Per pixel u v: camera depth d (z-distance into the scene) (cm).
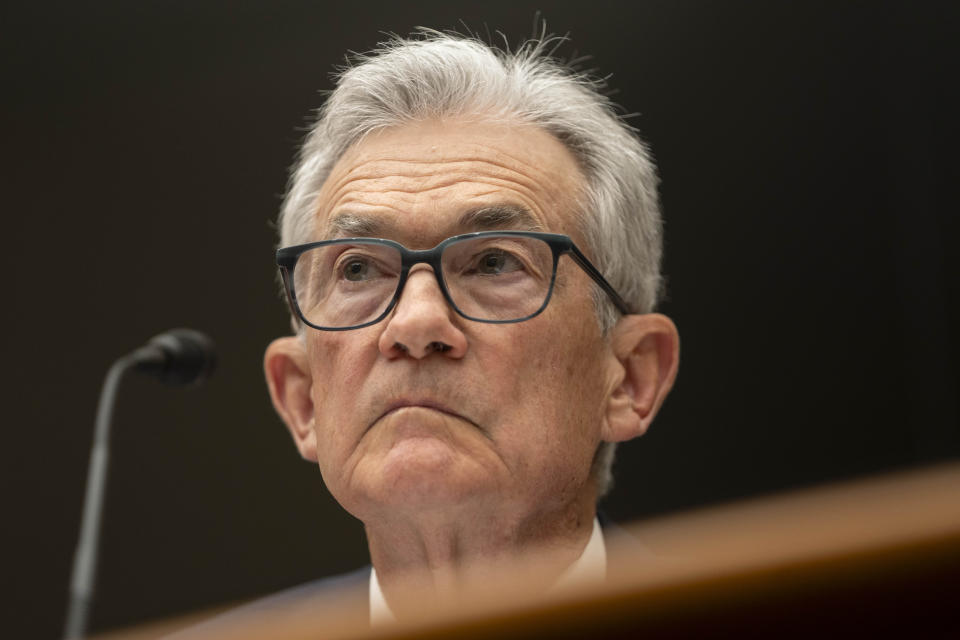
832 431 949
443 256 377
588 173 430
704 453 973
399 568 392
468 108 418
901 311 944
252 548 1033
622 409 426
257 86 1074
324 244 390
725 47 975
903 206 945
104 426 505
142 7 1062
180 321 1085
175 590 1027
